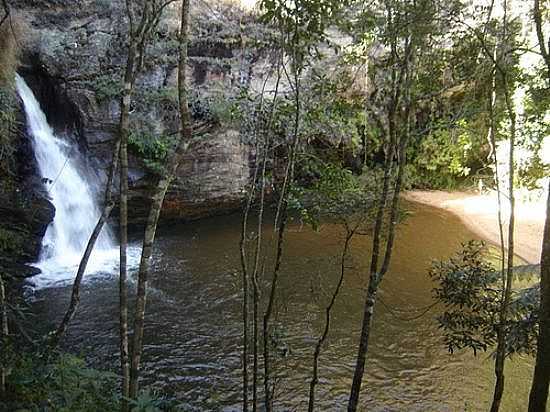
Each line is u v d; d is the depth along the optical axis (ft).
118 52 53.47
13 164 44.96
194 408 29.37
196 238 54.95
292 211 57.88
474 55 22.16
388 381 32.37
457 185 75.25
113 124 52.60
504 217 63.31
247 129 55.77
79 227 51.03
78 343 34.76
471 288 20.99
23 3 51.65
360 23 22.66
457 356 35.01
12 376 19.63
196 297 42.11
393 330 38.06
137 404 19.15
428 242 56.03
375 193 24.03
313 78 26.61
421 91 23.91
